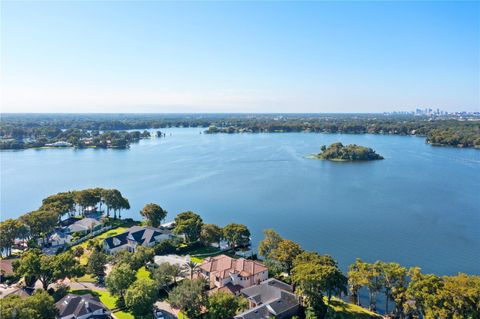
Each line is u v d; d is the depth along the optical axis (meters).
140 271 108.88
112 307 86.50
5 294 93.00
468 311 69.88
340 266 118.19
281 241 113.50
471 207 181.38
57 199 159.62
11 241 125.06
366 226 156.25
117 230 150.50
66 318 77.75
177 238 128.00
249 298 88.00
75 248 119.38
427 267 117.56
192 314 81.38
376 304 95.38
